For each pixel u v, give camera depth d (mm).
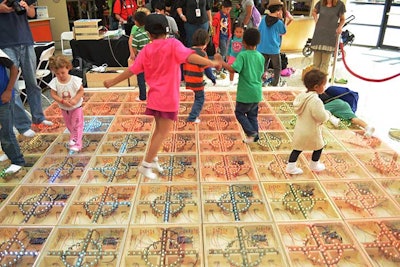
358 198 2863
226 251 2348
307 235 2500
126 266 2299
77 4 9562
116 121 4297
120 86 5887
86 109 4645
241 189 3027
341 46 5582
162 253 2330
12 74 2893
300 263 2303
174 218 2707
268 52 5465
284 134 3959
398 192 3016
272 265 2275
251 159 3439
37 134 3959
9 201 2844
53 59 3270
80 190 2998
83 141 3799
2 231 2535
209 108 4664
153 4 6438
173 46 2648
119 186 3010
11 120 3098
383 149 3650
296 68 7547
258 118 4375
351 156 3488
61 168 3311
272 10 5297
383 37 9523
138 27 4957
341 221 2609
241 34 5371
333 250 2354
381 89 6043
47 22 8164
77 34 6320
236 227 2553
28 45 3719
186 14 6270
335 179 3131
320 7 5469
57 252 2328
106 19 9328
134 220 2641
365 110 5047
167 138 3855
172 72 2699
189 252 2344
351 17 8398
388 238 2436
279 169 3277
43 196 2920
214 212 2793
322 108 2857
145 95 4922
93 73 5805
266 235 2531
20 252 2320
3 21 3438
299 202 2826
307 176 3201
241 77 3521
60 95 3393
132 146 3686
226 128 4113
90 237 2484
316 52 5766
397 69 7438
